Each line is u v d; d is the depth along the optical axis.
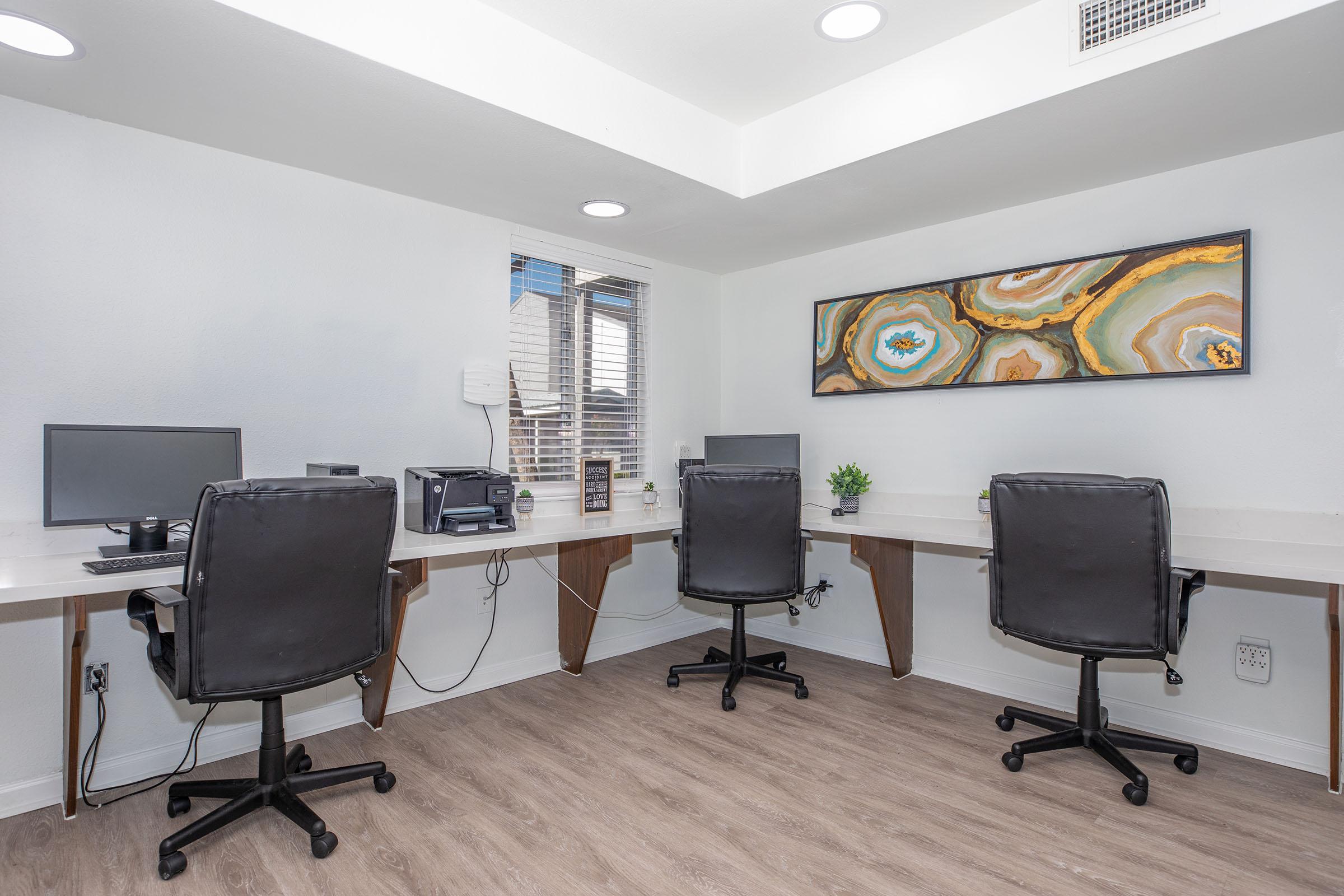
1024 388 2.98
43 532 2.07
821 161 2.61
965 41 2.22
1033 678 2.94
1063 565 2.18
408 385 2.86
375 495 1.90
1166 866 1.79
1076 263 2.81
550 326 3.43
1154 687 2.63
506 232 3.18
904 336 3.35
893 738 2.59
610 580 3.66
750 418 4.09
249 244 2.45
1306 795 2.14
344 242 2.68
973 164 2.54
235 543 1.69
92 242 2.14
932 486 3.28
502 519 2.77
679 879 1.74
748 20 2.14
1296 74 1.91
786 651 3.75
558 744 2.53
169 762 2.31
